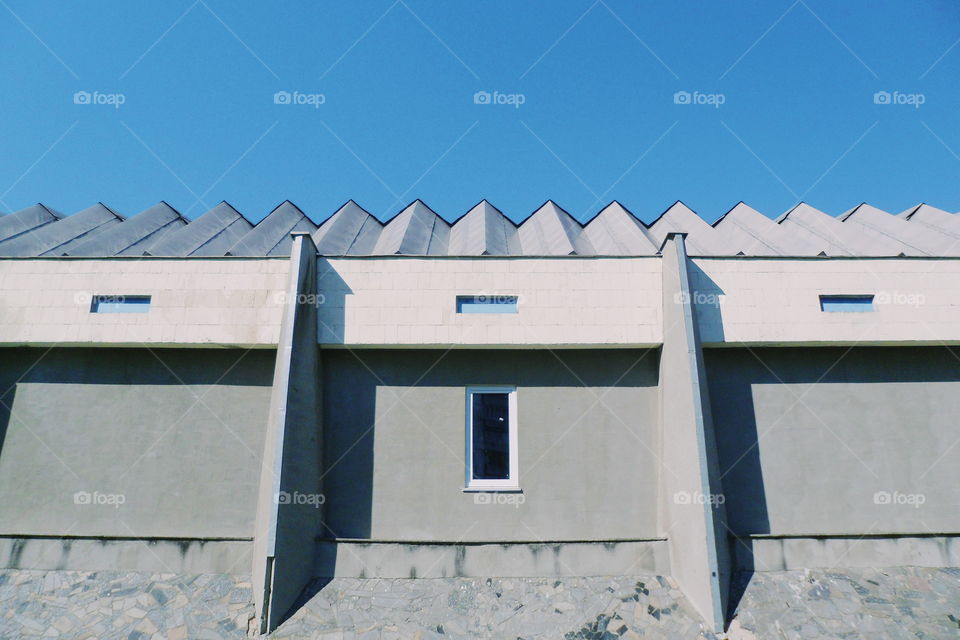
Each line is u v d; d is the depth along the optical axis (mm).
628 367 10750
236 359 10867
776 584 9133
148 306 11047
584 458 10320
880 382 10727
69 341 10688
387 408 10523
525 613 8750
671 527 9672
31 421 10641
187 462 10422
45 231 13508
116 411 10680
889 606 8781
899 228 14164
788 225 15547
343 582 9289
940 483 10297
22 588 9188
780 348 10820
